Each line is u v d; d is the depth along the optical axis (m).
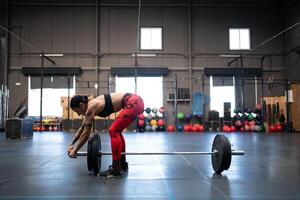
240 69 15.04
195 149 5.84
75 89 15.09
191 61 15.27
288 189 2.47
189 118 14.80
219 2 15.43
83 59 15.15
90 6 15.32
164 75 15.21
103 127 14.02
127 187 2.56
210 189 2.48
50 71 14.80
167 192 2.38
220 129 14.59
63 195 2.29
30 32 15.20
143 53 15.08
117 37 15.28
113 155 3.04
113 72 14.93
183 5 15.38
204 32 15.42
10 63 15.07
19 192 2.39
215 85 15.24
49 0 15.27
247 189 2.47
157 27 15.35
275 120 14.16
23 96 14.97
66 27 15.27
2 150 5.72
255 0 15.45
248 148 6.12
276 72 15.39
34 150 5.71
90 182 2.77
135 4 15.35
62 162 4.08
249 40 15.45
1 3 15.12
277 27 15.41
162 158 4.45
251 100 15.26
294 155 4.89
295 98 13.68
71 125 14.10
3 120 13.49
